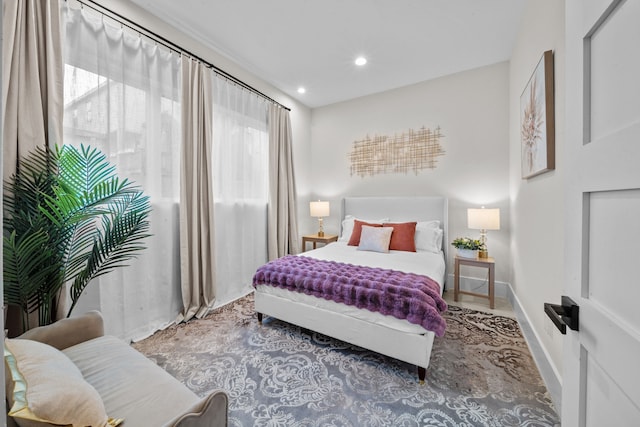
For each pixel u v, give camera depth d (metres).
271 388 1.57
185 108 2.40
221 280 2.85
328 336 2.14
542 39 1.75
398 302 1.68
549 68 1.57
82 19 1.80
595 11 0.63
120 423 0.88
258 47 2.68
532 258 1.99
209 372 1.71
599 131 0.62
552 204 1.59
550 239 1.62
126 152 2.04
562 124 1.45
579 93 0.69
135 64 2.09
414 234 3.17
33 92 1.51
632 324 0.51
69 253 1.55
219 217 2.81
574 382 0.70
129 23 2.05
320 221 4.10
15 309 1.43
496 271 3.07
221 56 2.82
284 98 3.80
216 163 2.77
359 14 2.23
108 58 1.93
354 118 4.01
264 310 2.28
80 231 1.63
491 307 2.67
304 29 2.41
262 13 2.21
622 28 0.55
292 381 1.62
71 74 1.75
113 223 1.63
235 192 3.01
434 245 3.09
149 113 2.18
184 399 0.98
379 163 3.82
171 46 2.33
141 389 1.02
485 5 2.13
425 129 3.48
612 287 0.58
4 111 1.42
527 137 2.06
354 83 3.50
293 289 2.10
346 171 4.10
